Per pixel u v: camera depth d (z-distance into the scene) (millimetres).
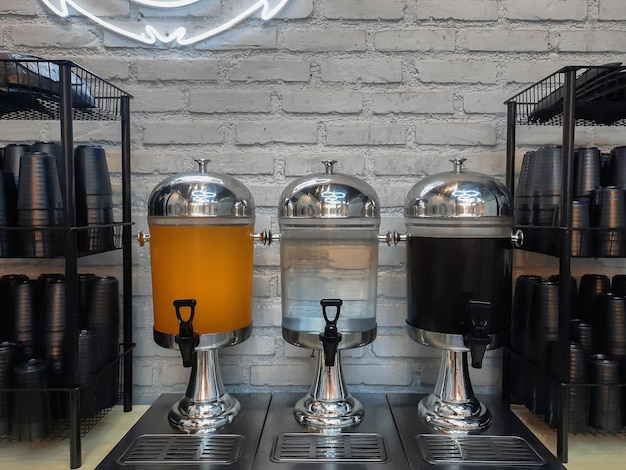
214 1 1036
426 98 1041
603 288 910
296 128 1046
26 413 765
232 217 818
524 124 1025
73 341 758
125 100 980
